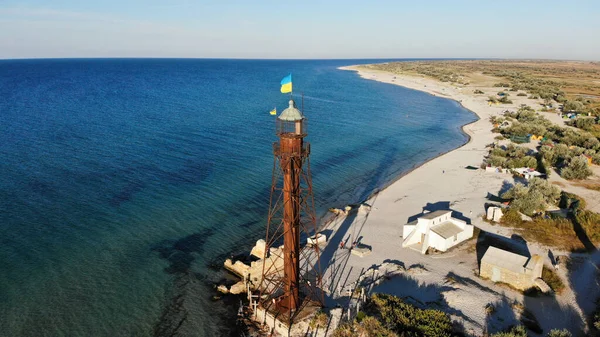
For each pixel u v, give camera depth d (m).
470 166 89.44
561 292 43.59
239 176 79.62
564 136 108.94
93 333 38.22
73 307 41.31
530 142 109.38
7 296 41.97
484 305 41.16
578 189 74.38
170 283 46.28
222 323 40.38
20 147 90.19
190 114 139.50
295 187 35.94
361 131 125.31
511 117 144.00
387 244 55.12
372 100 191.25
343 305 41.22
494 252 47.16
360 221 62.69
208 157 90.44
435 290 44.12
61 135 102.50
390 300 40.81
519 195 65.31
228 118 135.00
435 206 67.69
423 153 103.94
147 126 117.44
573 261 49.75
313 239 55.00
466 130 130.12
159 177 76.75
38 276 45.53
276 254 49.47
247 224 60.84
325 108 164.50
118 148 93.56
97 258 49.81
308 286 44.12
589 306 41.44
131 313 41.19
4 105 142.25
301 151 34.84
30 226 55.75
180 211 63.50
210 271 49.00
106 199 65.81
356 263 50.28
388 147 108.25
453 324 37.69
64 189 68.56
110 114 133.38
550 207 65.44
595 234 55.59
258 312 40.81
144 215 61.41
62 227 56.19
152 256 51.22
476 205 67.12
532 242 54.38
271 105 166.00
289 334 37.19
